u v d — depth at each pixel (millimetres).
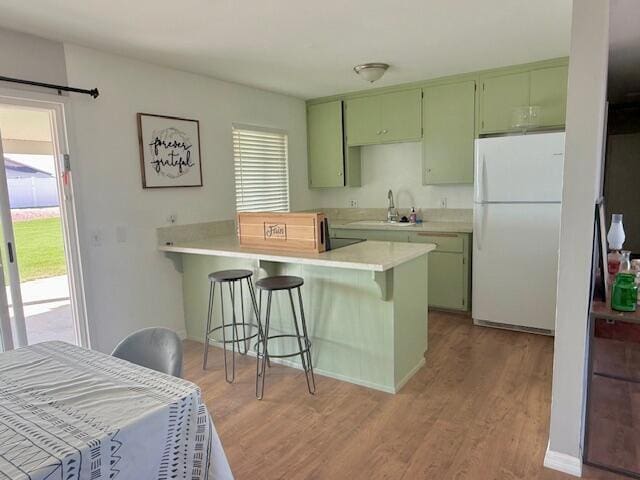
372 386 2754
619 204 6043
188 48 3045
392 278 2590
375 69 3541
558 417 1903
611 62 3695
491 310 3760
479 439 2166
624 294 1785
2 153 2648
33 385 1374
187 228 3717
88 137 3014
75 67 2928
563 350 1860
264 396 2674
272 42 2963
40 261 5090
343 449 2119
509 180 3520
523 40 3057
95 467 1039
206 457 1278
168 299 3621
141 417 1154
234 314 3141
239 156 4246
